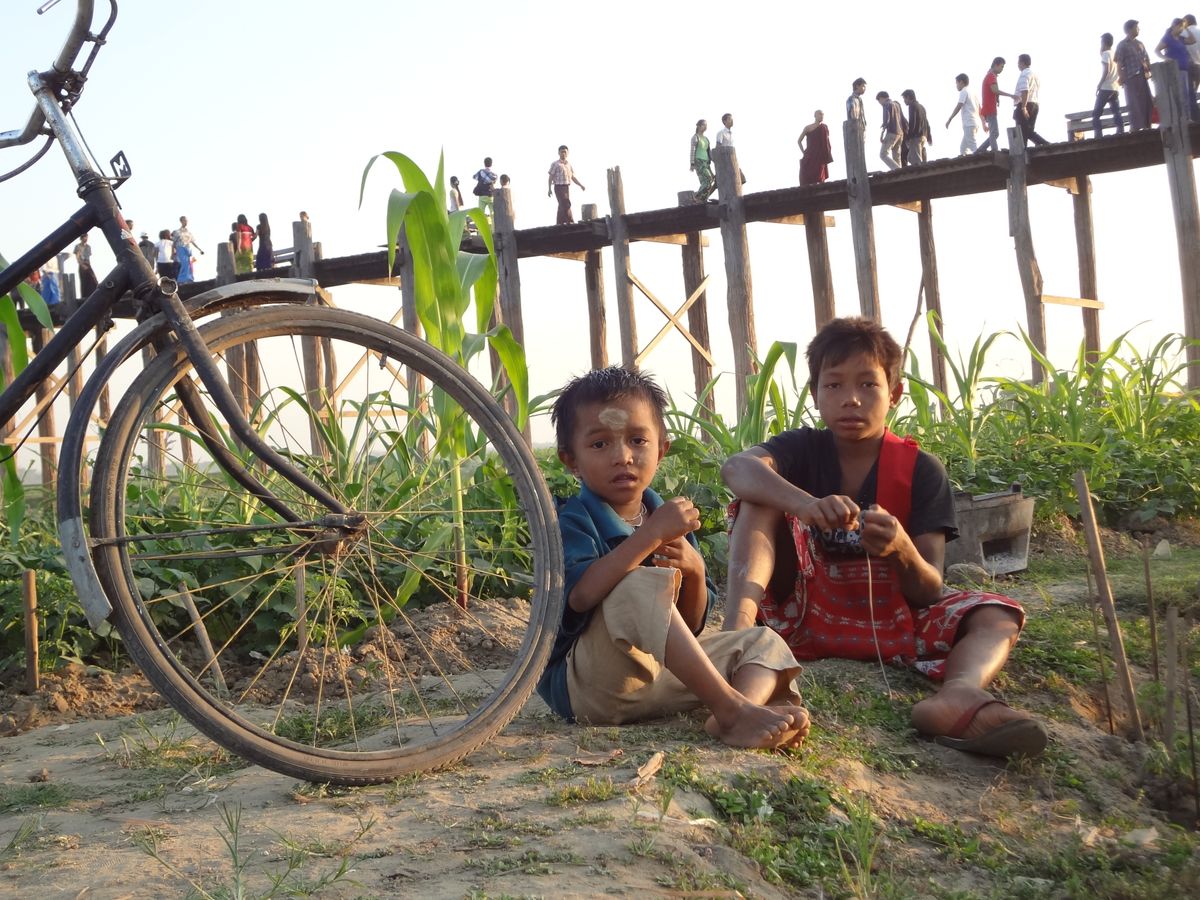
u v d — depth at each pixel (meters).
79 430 2.16
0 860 1.96
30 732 3.28
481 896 1.65
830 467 3.12
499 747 2.50
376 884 1.73
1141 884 2.04
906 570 2.89
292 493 2.81
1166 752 2.71
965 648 2.85
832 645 3.08
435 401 3.69
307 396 3.83
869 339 3.02
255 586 4.05
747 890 1.80
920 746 2.65
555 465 5.26
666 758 2.29
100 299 2.35
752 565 2.93
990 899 1.93
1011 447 6.66
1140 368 7.09
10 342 3.44
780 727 2.37
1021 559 5.04
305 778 2.20
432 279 3.73
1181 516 6.24
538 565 2.61
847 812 2.21
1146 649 3.55
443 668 3.63
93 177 2.39
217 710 2.16
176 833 2.04
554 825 1.96
